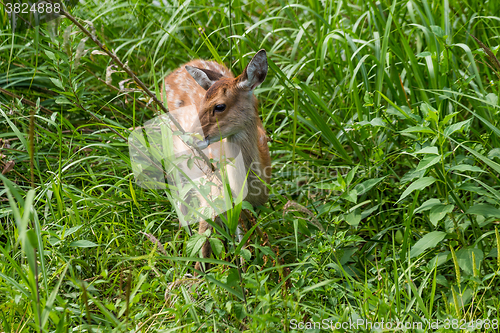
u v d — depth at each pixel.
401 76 6.27
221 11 7.10
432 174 4.70
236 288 3.66
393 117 5.72
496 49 5.03
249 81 4.91
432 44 5.63
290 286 3.92
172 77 6.85
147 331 3.38
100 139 6.04
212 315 3.52
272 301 3.35
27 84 6.47
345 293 3.86
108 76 3.78
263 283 3.49
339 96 6.32
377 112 5.32
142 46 7.53
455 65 5.88
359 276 4.44
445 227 4.41
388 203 5.44
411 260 4.32
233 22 7.28
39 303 2.79
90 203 4.78
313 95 5.59
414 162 5.75
